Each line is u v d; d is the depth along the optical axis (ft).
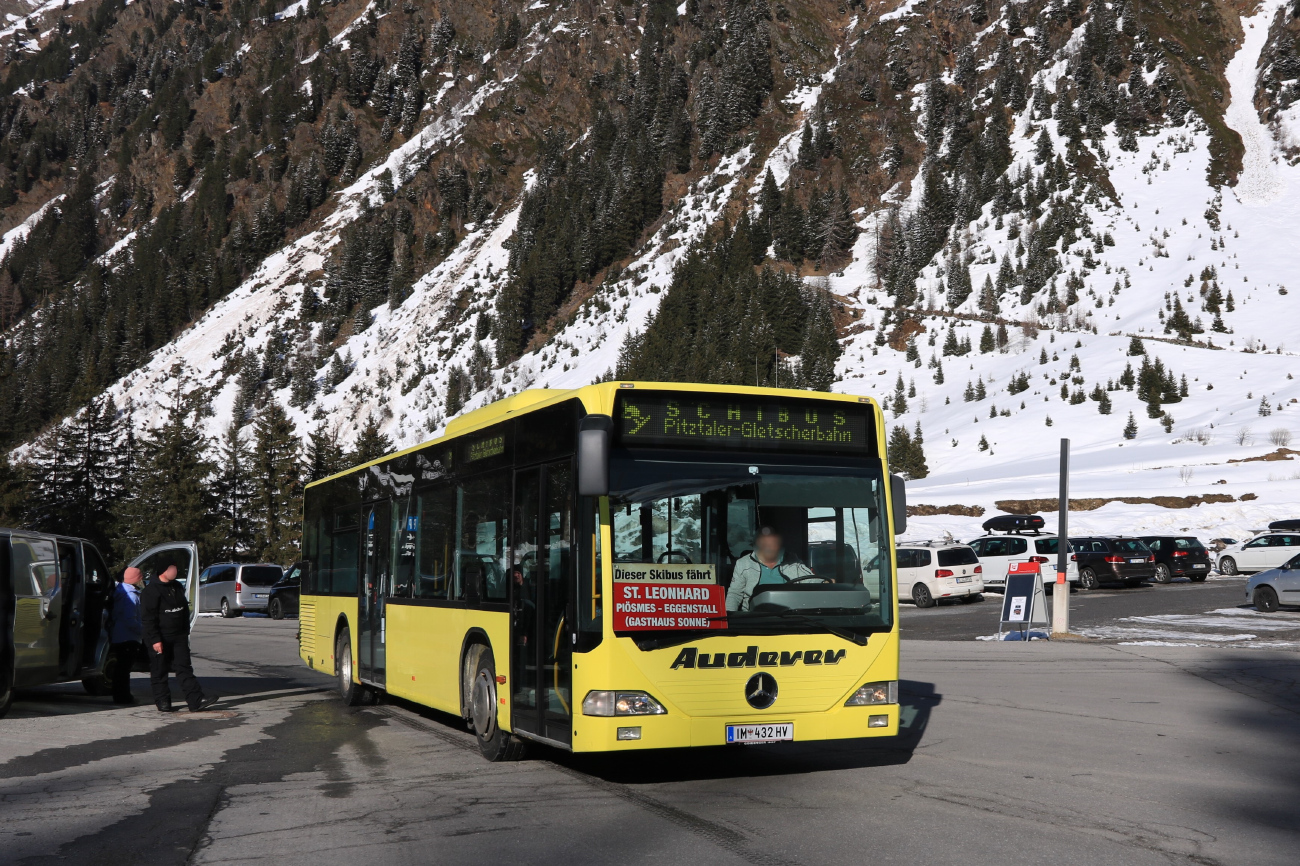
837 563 26.78
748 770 28.66
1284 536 130.82
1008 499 253.85
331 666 48.06
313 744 34.09
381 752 32.40
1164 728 35.29
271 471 239.71
